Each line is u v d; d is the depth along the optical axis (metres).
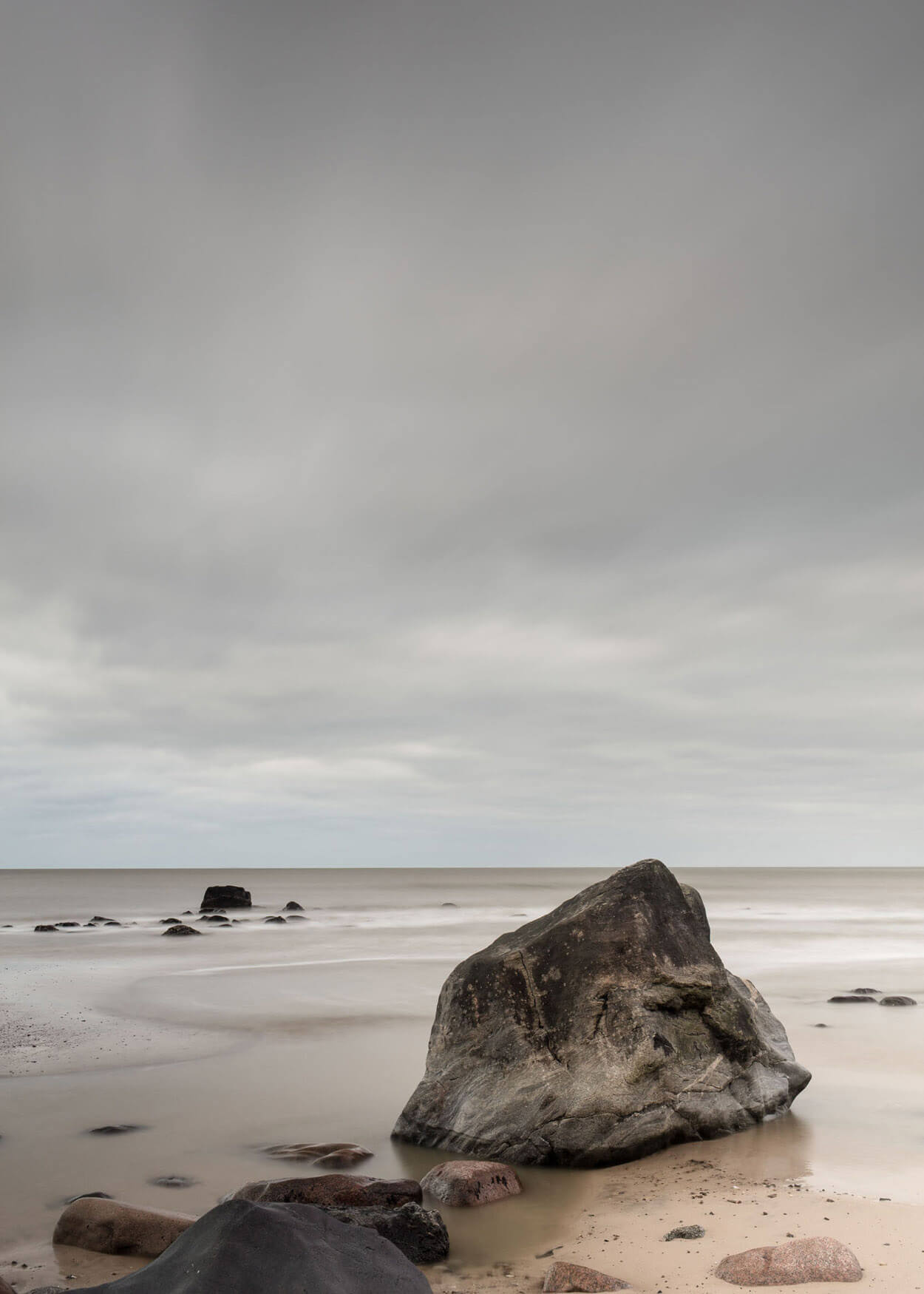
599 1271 7.15
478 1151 10.80
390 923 53.59
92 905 76.94
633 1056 10.94
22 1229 8.58
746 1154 10.35
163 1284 5.14
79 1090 13.89
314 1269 5.16
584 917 12.10
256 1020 20.05
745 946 36.75
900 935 42.22
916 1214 8.05
